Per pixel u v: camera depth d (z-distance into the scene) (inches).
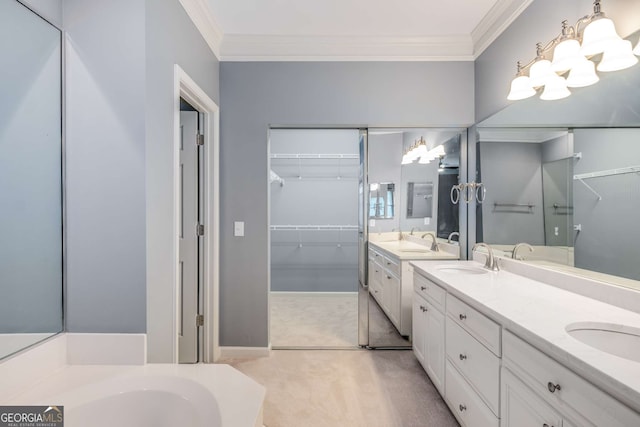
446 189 104.4
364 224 104.7
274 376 85.4
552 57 65.0
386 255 105.1
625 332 42.0
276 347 103.0
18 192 46.6
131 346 51.3
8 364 41.8
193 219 91.0
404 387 79.9
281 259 150.3
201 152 92.3
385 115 98.6
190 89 74.5
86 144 51.8
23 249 46.9
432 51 97.4
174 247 62.8
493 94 87.3
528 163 72.4
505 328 47.8
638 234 46.7
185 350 90.7
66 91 51.6
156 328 55.9
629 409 28.8
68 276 51.6
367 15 84.7
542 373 39.6
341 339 109.4
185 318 90.9
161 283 57.8
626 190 48.6
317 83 98.0
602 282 53.2
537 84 65.1
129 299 51.9
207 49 86.5
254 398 41.3
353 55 97.6
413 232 105.3
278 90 97.8
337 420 67.4
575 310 48.7
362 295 104.9
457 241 104.7
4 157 45.4
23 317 46.3
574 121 58.9
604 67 52.2
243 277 97.5
